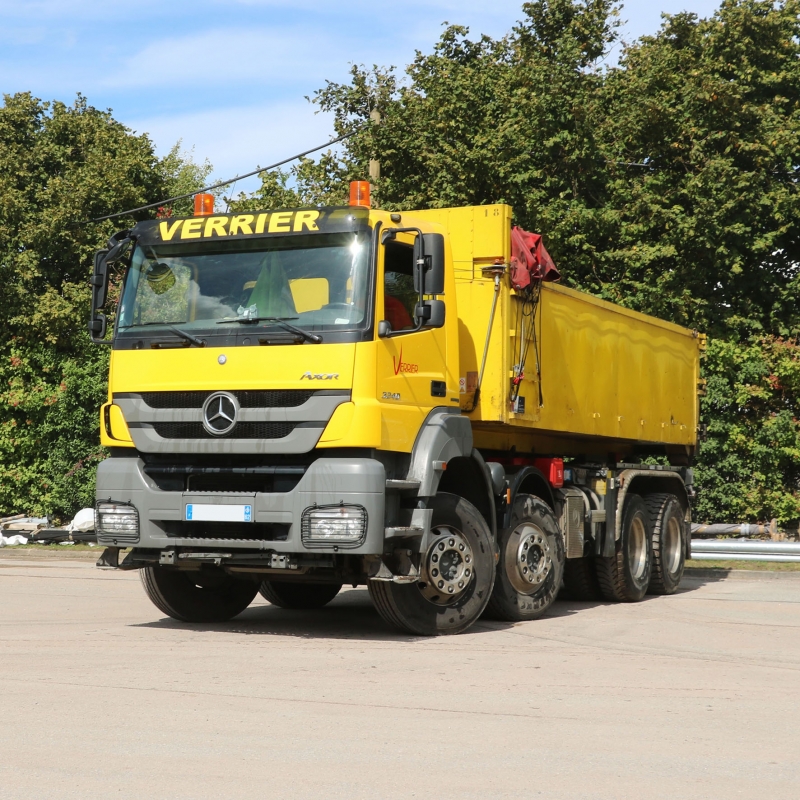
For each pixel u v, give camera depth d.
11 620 11.04
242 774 5.21
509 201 24.67
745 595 15.09
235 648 9.16
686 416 16.73
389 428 9.66
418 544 9.85
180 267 10.25
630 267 26.09
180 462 10.10
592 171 26.03
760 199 26.02
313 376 9.52
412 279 10.23
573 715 6.67
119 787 4.98
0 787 4.97
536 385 11.80
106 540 10.17
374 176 24.00
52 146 31.05
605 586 13.78
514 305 11.36
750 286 27.56
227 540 9.73
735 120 26.56
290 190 29.69
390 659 8.70
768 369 26.36
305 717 6.45
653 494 15.29
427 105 25.52
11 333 28.53
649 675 8.20
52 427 27.91
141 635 9.95
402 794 4.93
